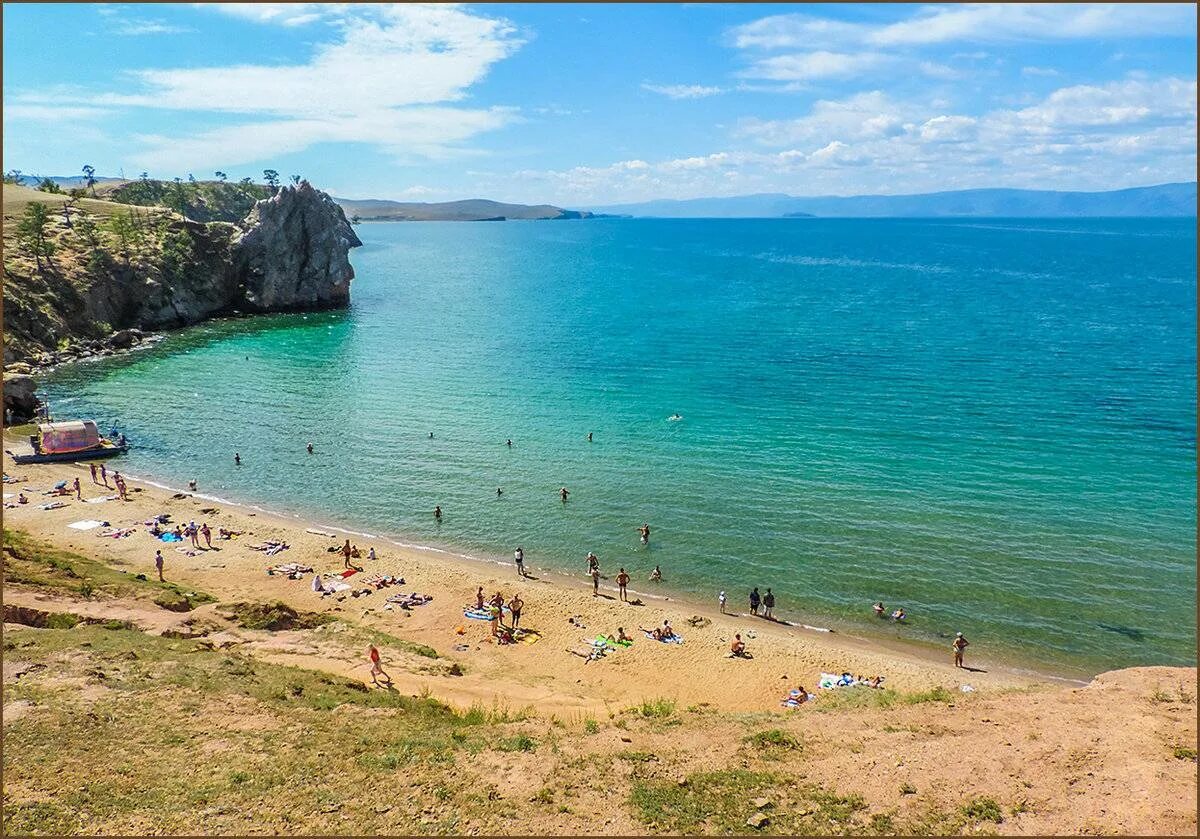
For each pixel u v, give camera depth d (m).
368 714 22.50
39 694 20.92
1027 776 17.33
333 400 75.81
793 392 76.44
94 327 102.81
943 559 42.06
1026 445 59.41
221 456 60.09
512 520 48.41
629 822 16.36
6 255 100.25
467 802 17.12
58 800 16.34
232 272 129.88
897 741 19.66
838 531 45.66
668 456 58.62
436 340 106.88
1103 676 23.47
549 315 128.38
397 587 39.41
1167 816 15.17
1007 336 103.88
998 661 33.34
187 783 17.45
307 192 134.50
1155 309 126.62
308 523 48.41
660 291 161.25
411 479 55.19
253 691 23.06
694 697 29.80
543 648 33.91
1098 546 43.03
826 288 163.12
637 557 43.50
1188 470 53.72
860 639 35.38
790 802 16.98
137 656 24.61
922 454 57.88
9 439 63.28
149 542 43.66
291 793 17.30
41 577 32.25
